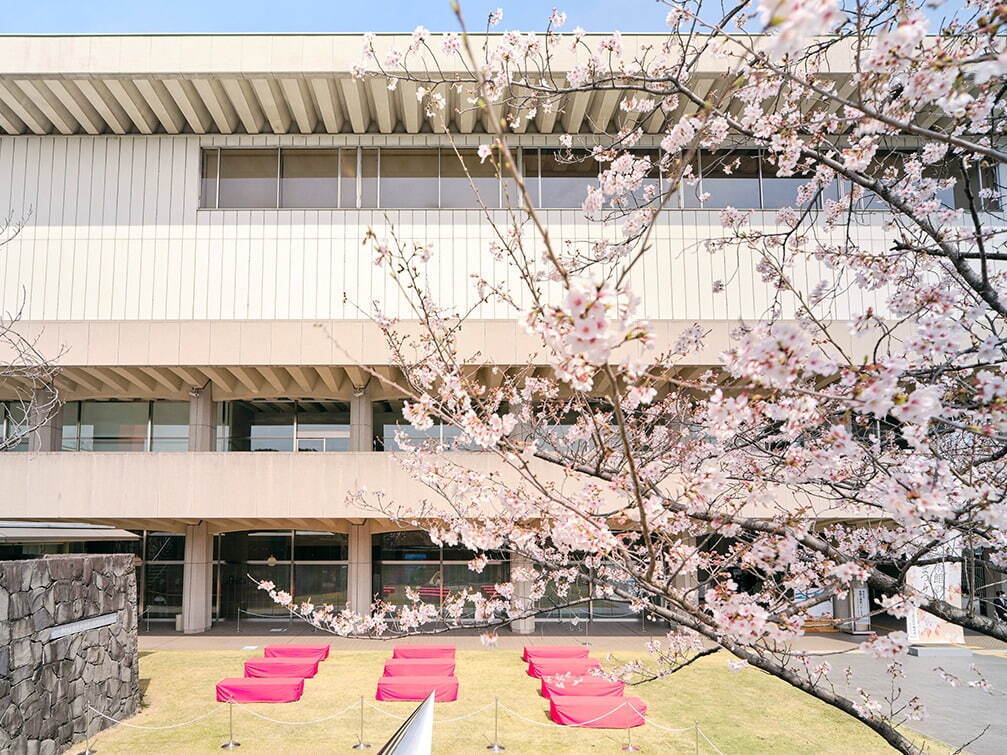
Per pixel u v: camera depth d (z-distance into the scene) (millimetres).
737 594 3359
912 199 5098
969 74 2914
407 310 20453
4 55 18953
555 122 21078
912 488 3113
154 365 18844
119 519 19859
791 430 3336
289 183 21406
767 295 20109
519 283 20156
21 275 20562
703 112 3811
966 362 3453
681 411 6195
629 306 2496
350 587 20969
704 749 10305
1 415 22312
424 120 21062
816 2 2002
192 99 20266
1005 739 10719
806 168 5324
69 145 21234
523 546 4414
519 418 6098
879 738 10781
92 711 11109
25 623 9594
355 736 10891
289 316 20547
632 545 4195
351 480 18781
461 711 12227
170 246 20797
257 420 23047
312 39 19281
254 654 17562
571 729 11227
